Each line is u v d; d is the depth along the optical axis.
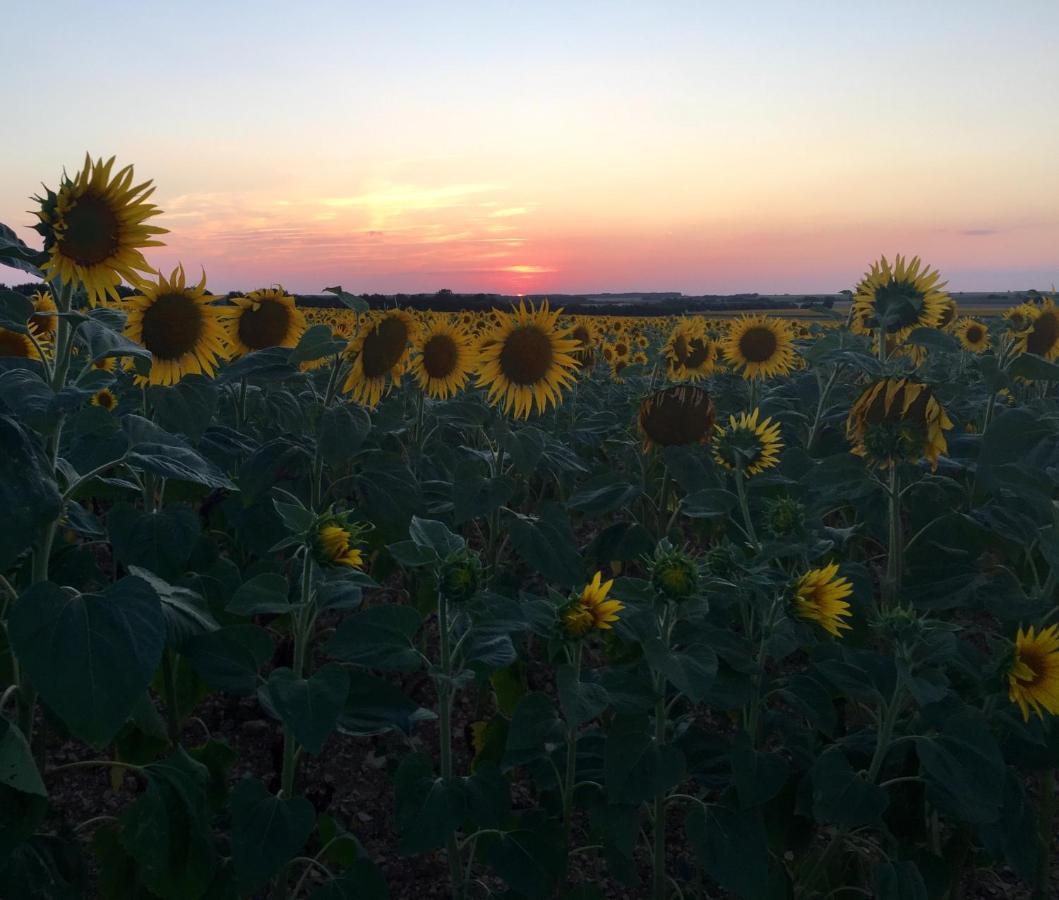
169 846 1.02
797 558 1.47
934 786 1.12
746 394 3.41
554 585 1.93
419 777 1.11
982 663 1.18
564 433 2.59
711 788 1.24
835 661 1.18
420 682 1.99
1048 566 1.62
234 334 2.13
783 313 8.57
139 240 1.12
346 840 1.26
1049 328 2.66
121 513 1.34
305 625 1.09
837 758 1.12
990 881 1.53
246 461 1.59
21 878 0.96
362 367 1.95
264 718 1.90
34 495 0.83
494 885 1.49
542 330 1.97
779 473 1.77
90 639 0.83
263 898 1.39
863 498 1.64
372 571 1.85
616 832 1.14
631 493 1.75
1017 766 1.24
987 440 1.50
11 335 1.76
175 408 1.54
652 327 8.48
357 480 1.68
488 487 1.54
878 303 2.15
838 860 1.38
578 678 1.05
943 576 1.39
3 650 1.18
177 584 1.32
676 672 1.00
